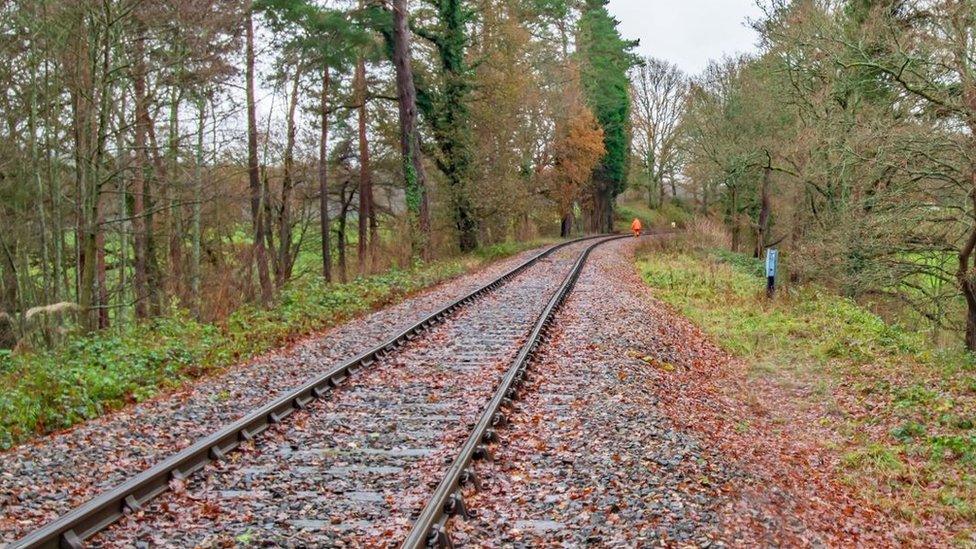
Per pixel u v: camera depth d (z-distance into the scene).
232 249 28.81
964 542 7.44
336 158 38.56
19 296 18.70
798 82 27.20
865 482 9.17
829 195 25.62
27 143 18.31
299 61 27.33
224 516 6.20
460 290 22.52
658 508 6.40
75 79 16.98
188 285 23.53
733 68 39.91
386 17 30.86
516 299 20.16
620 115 70.19
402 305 19.89
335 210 44.19
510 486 6.89
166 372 12.24
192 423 9.11
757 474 8.05
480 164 39.75
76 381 10.81
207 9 18.39
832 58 18.77
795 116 30.56
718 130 39.19
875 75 20.58
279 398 9.20
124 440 8.37
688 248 39.94
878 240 20.16
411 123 31.44
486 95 38.94
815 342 16.94
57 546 5.49
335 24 26.17
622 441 8.08
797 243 29.47
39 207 17.95
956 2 15.69
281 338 15.55
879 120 18.98
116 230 20.81
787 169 31.97
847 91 23.89
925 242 19.73
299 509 6.32
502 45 39.22
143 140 21.41
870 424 11.35
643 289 25.16
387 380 11.02
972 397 12.11
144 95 20.00
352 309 19.08
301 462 7.53
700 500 6.74
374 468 7.30
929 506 8.45
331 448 7.95
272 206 34.12
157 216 26.58
